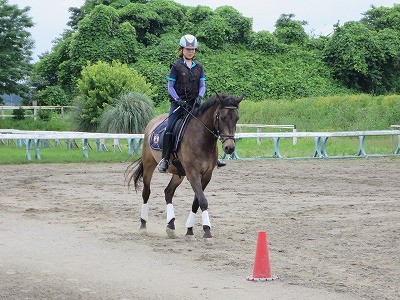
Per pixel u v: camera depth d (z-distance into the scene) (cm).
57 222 1254
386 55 5078
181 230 1184
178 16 5444
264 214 1335
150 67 4600
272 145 3198
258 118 3938
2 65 4078
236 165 2419
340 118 3778
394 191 1703
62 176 2041
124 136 2581
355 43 4972
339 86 4841
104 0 5950
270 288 776
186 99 1123
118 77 3112
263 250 819
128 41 4856
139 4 5297
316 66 4972
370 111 3794
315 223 1216
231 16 5259
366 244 1022
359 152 2767
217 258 941
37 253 976
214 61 4759
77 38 4850
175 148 1097
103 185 1830
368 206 1432
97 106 3077
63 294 755
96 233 1145
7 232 1147
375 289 766
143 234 1141
